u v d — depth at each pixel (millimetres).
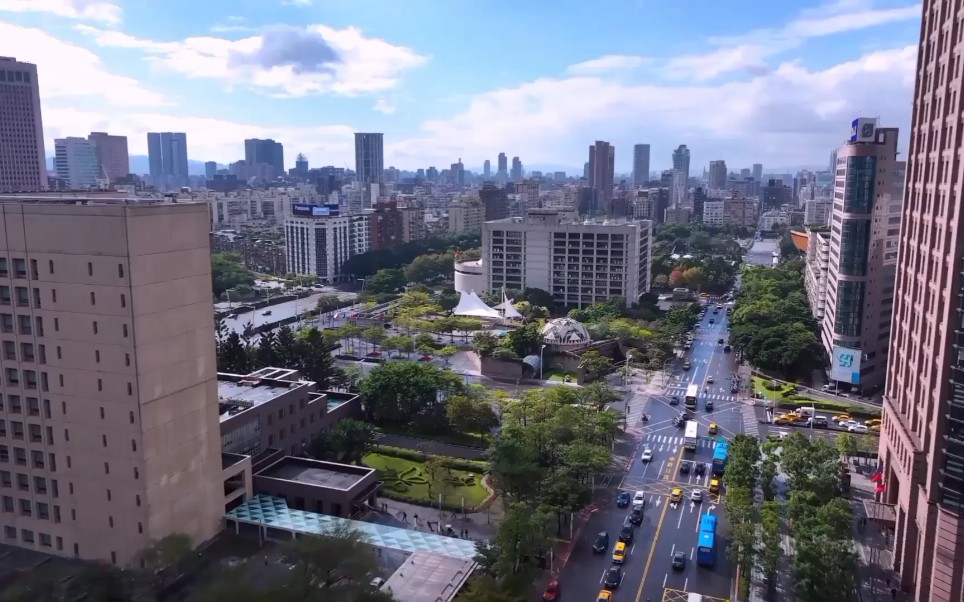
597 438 145000
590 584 104188
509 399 180375
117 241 95688
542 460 134000
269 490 126438
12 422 108125
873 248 196125
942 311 96500
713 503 131625
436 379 173125
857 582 97688
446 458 145000
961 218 90438
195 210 108062
